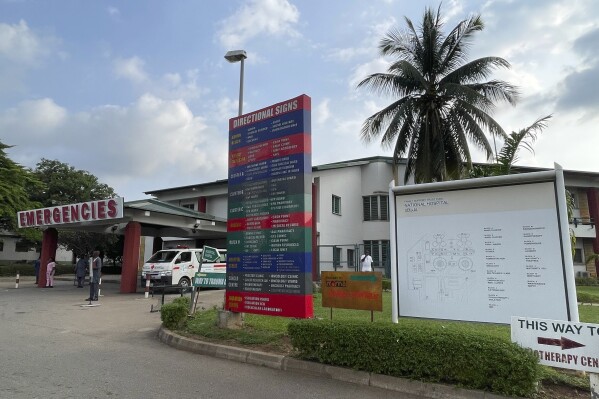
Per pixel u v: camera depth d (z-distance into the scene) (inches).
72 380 231.5
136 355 293.9
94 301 621.3
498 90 770.8
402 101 814.5
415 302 271.1
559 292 228.1
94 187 1504.7
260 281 321.4
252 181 339.6
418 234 276.5
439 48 821.9
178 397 204.2
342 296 296.7
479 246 254.5
